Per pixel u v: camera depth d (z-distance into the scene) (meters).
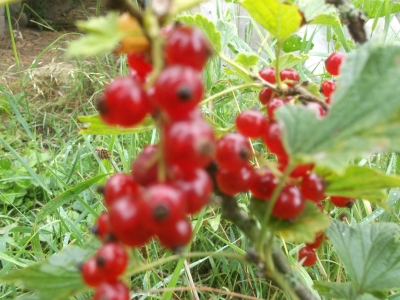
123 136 0.36
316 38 0.40
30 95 0.51
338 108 0.08
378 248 0.13
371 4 0.30
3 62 0.62
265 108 0.12
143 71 0.10
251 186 0.10
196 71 0.08
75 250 0.10
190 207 0.08
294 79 0.13
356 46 0.13
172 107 0.07
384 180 0.09
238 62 0.14
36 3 0.83
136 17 0.07
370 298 0.13
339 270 0.22
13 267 0.26
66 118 0.47
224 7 0.44
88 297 0.23
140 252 0.21
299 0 0.13
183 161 0.07
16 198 0.34
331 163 0.08
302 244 0.21
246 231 0.10
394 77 0.08
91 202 0.32
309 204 0.10
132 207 0.08
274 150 0.10
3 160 0.37
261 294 0.23
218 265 0.25
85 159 0.35
